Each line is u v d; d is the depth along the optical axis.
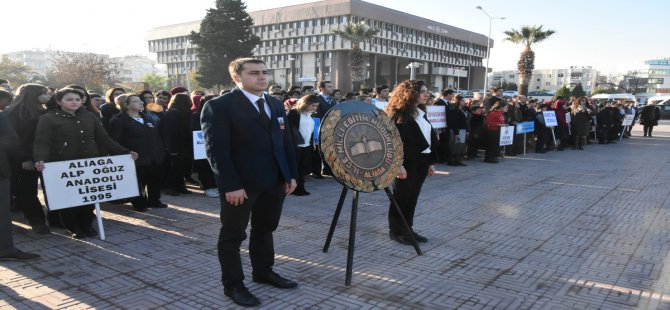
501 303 3.59
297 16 68.62
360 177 4.04
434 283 3.98
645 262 4.50
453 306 3.54
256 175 3.42
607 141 17.28
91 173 5.19
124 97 6.30
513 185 8.54
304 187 8.27
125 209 6.56
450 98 11.22
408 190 4.97
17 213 6.37
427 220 6.05
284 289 3.82
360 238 5.27
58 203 5.00
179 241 5.11
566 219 6.13
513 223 5.93
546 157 12.93
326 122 3.98
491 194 7.71
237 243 3.54
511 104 12.95
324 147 3.93
